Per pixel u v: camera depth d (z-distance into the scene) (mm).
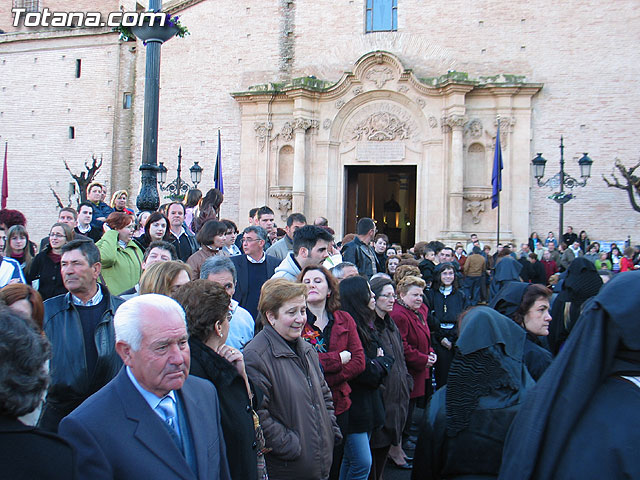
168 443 2943
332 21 25172
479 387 3939
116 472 2801
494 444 3844
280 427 4375
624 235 21891
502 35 23469
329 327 5637
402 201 33844
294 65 25438
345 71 24172
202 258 7520
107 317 4844
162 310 3059
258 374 4426
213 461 3182
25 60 28781
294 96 24234
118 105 27500
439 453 4117
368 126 24359
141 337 2992
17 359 2246
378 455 6488
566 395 2779
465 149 23219
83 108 27922
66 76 28234
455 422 3922
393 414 6395
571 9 22875
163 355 2998
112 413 2918
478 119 23172
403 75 23562
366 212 33656
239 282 7512
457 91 22578
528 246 20266
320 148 24578
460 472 3941
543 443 2807
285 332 4625
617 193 22078
